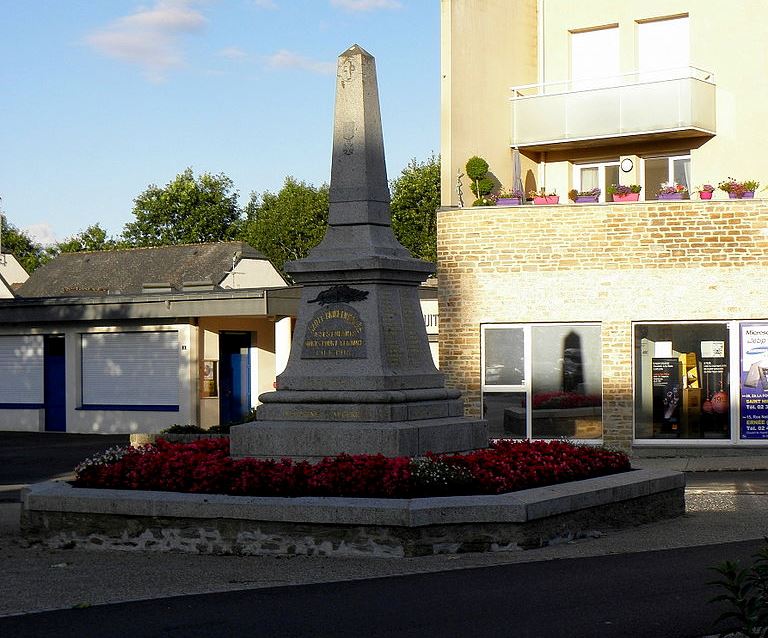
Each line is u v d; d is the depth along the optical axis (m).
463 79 27.52
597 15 28.78
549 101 28.34
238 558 12.29
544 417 24.77
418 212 72.12
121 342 36.22
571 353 24.67
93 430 36.59
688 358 24.23
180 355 35.16
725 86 27.28
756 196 26.83
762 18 26.86
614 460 15.51
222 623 9.25
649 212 24.11
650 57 28.44
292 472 13.04
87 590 10.70
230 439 14.53
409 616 9.39
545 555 12.05
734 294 23.88
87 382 36.81
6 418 38.22
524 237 24.64
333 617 9.40
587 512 13.38
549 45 29.39
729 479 20.47
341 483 12.77
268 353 38.16
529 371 24.81
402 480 12.66
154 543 12.88
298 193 79.81
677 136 27.59
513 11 29.03
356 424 14.12
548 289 24.56
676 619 9.16
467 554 12.15
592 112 27.84
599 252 24.34
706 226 23.92
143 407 35.84
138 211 87.50
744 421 24.03
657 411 24.38
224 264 52.84
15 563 12.33
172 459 13.83
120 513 12.97
